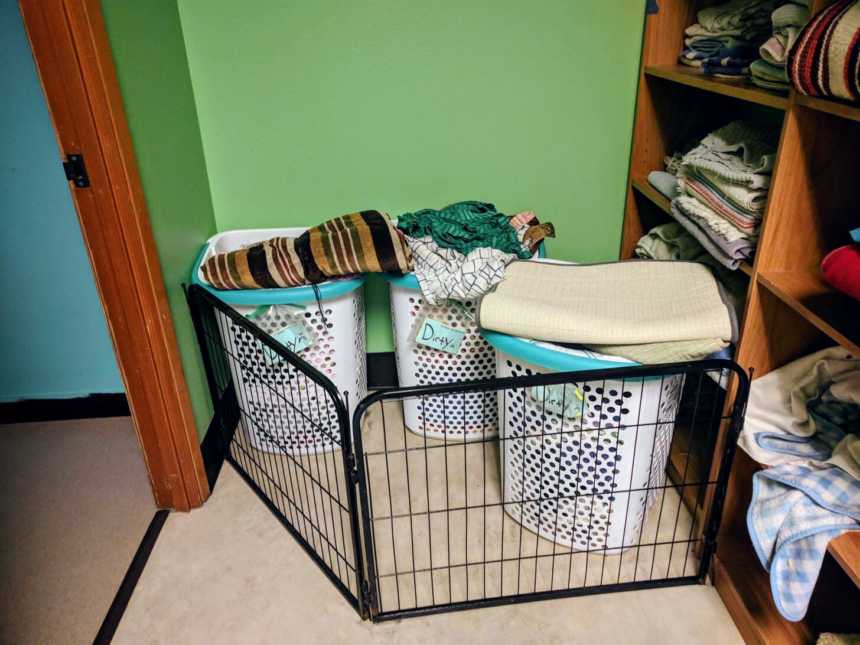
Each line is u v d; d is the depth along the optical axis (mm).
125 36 1467
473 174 2004
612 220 2086
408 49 1827
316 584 1592
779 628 1394
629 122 1937
